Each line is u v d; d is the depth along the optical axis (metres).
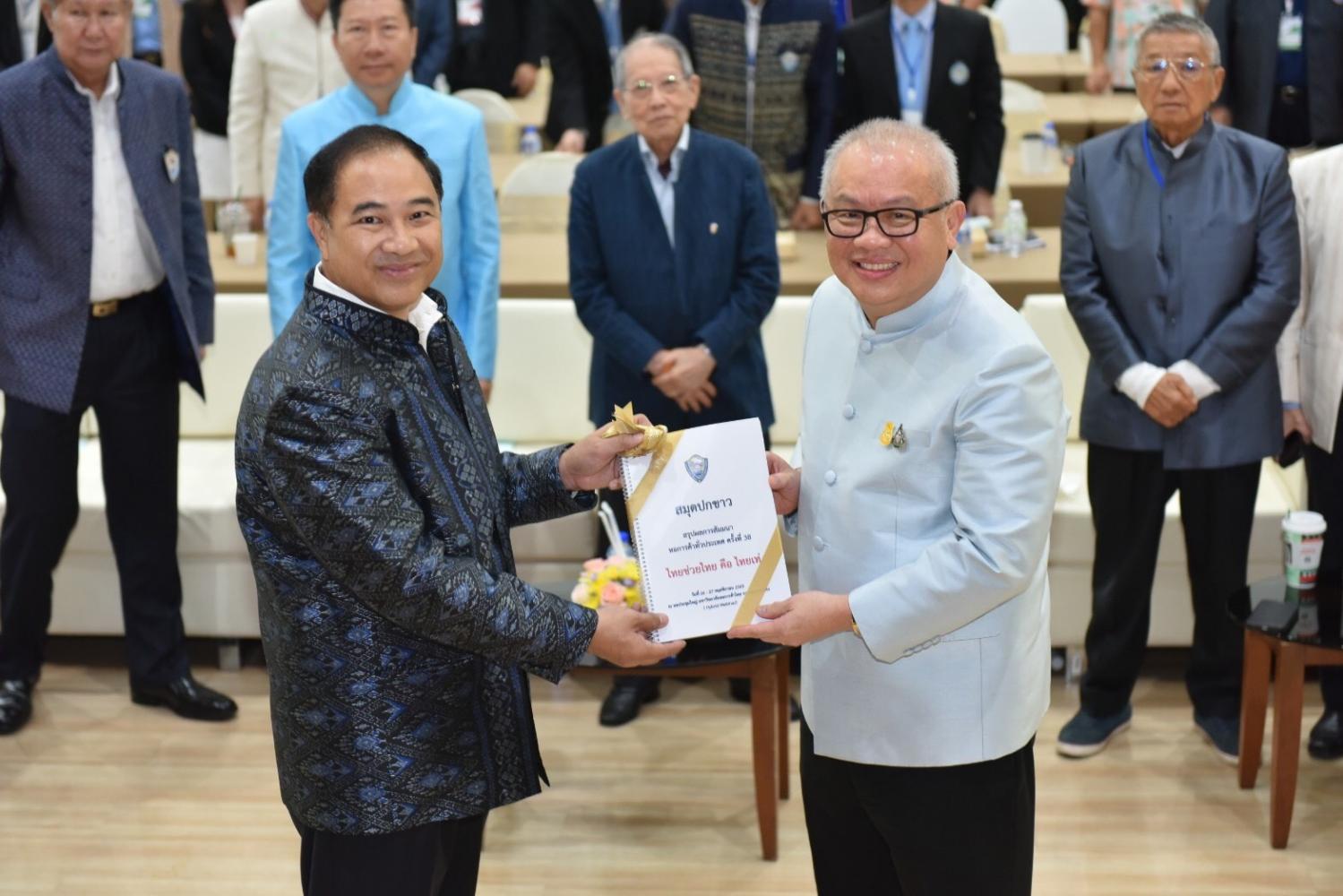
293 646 2.04
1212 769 3.70
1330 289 3.52
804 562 2.29
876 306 2.11
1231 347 3.37
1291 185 3.41
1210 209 3.39
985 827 2.22
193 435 4.70
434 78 6.16
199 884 3.29
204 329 3.95
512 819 3.56
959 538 2.06
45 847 3.44
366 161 1.96
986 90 5.00
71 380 3.70
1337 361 3.51
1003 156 6.10
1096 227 3.49
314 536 1.95
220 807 3.61
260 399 1.97
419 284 2.00
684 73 3.65
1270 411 3.48
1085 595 4.07
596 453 2.22
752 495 2.20
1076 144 6.53
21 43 5.56
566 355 4.58
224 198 5.83
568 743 3.92
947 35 4.94
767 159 5.11
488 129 6.23
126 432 3.88
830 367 2.26
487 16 7.01
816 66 5.01
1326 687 3.72
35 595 3.92
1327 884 3.23
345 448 1.94
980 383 2.05
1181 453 3.47
